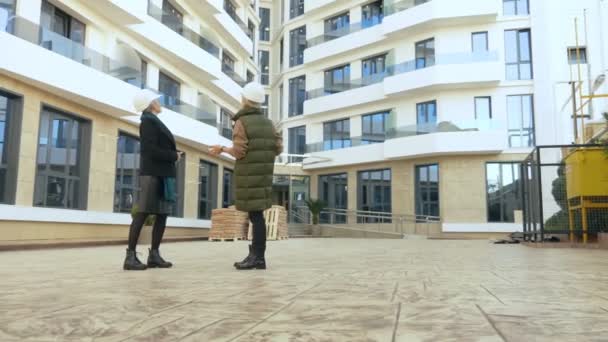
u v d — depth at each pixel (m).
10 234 11.65
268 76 37.19
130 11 16.19
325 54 30.92
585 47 22.75
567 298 2.78
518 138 23.73
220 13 23.81
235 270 4.77
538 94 23.25
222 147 4.76
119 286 3.43
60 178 13.80
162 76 20.83
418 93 26.22
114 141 15.95
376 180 27.91
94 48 16.06
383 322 2.08
